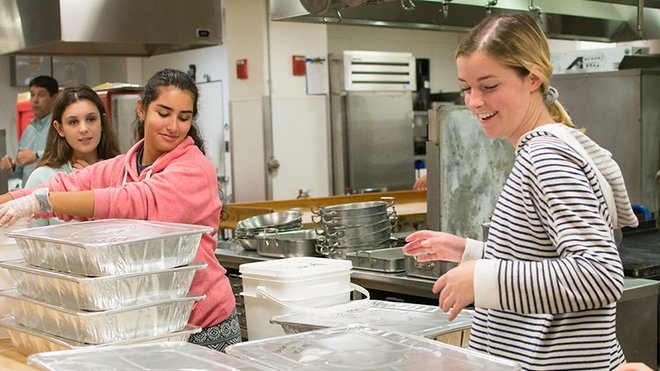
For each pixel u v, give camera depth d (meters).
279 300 2.89
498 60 1.77
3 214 2.31
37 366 1.66
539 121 1.84
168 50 4.99
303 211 5.63
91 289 2.09
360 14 4.14
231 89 7.82
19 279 2.40
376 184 7.95
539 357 1.76
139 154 2.70
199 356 1.68
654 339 3.11
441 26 4.54
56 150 3.34
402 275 3.25
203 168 2.54
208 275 2.57
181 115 2.55
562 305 1.62
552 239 1.70
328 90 7.88
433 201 3.97
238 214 5.14
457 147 3.97
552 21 4.79
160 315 2.23
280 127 7.58
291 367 1.55
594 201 1.67
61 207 2.38
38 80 5.36
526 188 1.74
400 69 8.01
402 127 8.07
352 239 3.56
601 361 1.74
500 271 1.66
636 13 5.23
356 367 1.54
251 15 7.53
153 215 2.45
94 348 1.75
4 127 8.80
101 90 5.86
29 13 4.50
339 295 3.04
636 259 3.36
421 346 1.68
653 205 4.78
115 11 4.38
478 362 1.56
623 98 4.75
